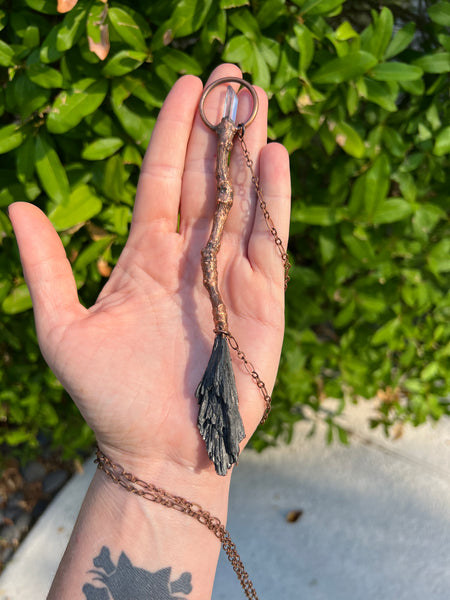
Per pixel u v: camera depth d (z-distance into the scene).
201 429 0.19
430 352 0.38
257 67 0.24
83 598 0.19
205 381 0.19
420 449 0.40
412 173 0.32
